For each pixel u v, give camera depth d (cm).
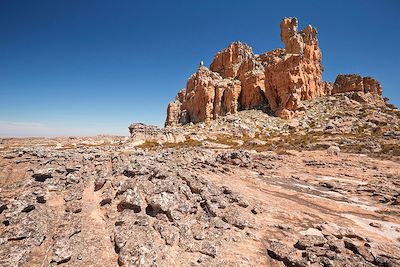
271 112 9200
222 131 8019
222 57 12231
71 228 1277
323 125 7531
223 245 1272
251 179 2756
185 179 2053
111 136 9738
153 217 1480
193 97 11212
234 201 1833
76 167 2122
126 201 1498
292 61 9025
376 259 1186
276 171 3547
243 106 10012
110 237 1260
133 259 1062
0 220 1286
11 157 2358
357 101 9412
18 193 1570
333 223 1695
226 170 3027
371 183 2934
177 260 1117
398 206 2134
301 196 2342
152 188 1733
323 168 3856
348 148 5469
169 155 3506
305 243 1298
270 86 9431
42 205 1501
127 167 2062
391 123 7069
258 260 1179
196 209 1603
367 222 1784
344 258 1174
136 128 7188
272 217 1703
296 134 7138
